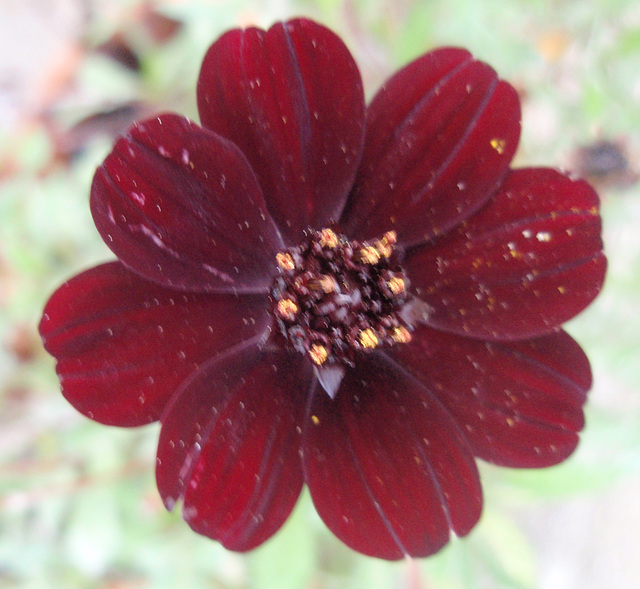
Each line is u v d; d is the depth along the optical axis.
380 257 0.07
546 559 0.15
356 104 0.07
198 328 0.07
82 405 0.07
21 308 0.12
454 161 0.07
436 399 0.07
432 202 0.07
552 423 0.07
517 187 0.07
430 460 0.07
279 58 0.07
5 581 0.13
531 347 0.07
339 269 0.08
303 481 0.07
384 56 0.12
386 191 0.07
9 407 0.13
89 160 0.13
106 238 0.06
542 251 0.07
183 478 0.07
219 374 0.07
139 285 0.07
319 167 0.07
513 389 0.07
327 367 0.08
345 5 0.12
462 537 0.07
